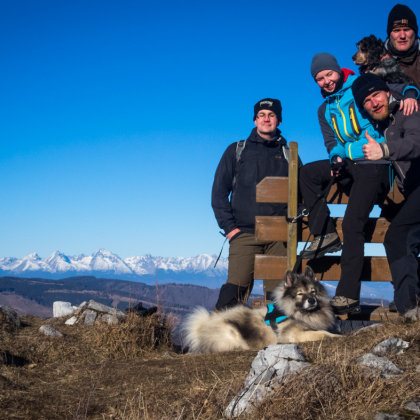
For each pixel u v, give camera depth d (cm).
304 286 555
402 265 469
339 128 519
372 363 306
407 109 452
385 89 446
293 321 556
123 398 353
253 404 271
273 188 620
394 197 565
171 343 705
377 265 592
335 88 525
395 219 480
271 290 677
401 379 271
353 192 521
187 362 451
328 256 620
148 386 378
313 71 529
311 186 571
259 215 649
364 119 493
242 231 662
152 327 677
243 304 618
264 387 286
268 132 667
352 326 608
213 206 679
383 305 636
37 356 546
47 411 326
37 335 634
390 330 407
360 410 246
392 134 468
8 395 358
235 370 384
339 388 269
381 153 418
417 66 566
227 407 281
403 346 339
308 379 277
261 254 637
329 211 562
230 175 675
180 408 303
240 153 669
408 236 473
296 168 596
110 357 583
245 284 670
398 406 246
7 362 499
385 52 554
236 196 668
